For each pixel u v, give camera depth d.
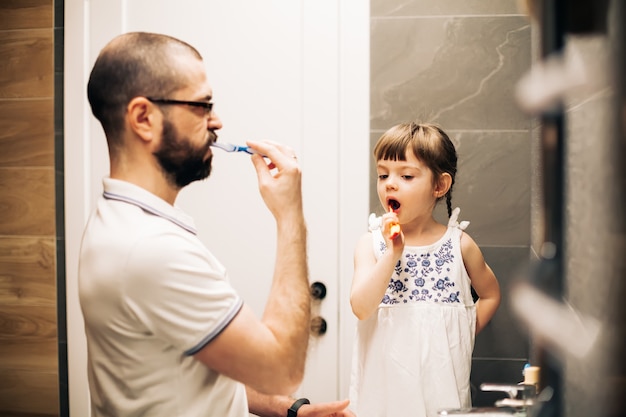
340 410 1.25
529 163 1.58
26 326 1.80
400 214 1.36
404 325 1.35
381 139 1.38
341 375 1.68
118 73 0.88
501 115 1.58
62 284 1.78
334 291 1.67
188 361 0.87
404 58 1.62
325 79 1.66
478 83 1.59
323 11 1.65
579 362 0.43
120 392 0.88
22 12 1.75
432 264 1.39
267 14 1.68
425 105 1.62
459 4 1.59
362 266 1.41
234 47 1.70
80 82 1.74
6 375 1.81
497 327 1.58
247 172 1.71
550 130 0.47
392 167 1.37
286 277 0.91
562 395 0.51
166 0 1.71
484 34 1.59
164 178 0.90
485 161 1.60
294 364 0.88
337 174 1.67
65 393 1.79
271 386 0.87
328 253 1.67
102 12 1.73
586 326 0.41
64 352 1.79
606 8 0.34
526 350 1.57
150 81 0.87
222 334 0.82
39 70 1.75
